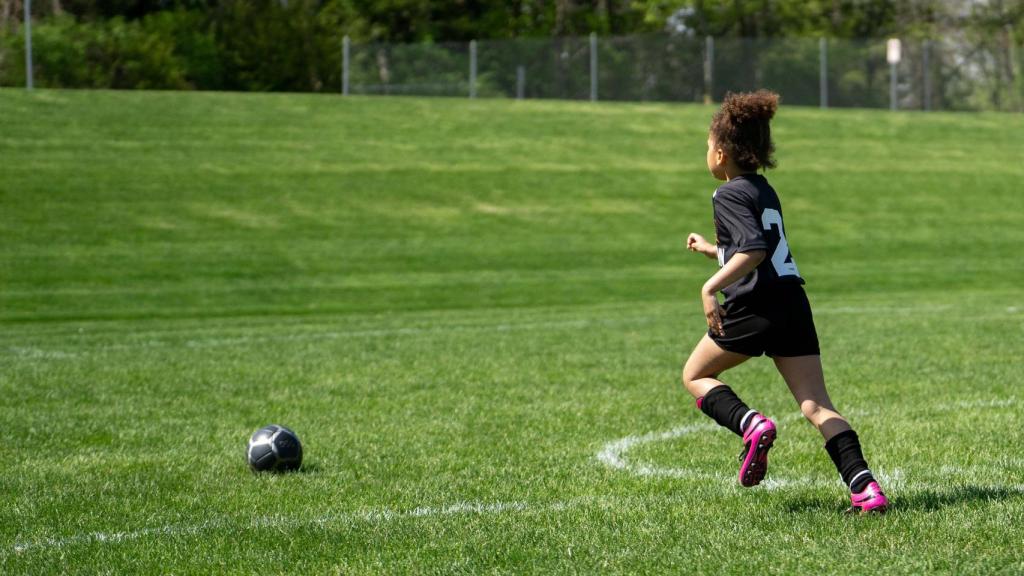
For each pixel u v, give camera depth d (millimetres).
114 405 10570
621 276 26625
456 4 68500
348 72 49281
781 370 5723
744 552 5035
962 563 4754
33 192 31453
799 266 28891
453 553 5191
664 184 37906
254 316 21078
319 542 5484
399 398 10820
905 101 54156
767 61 53094
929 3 72188
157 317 21047
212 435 9039
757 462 5520
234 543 5523
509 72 51406
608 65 52156
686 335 16125
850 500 6094
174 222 30250
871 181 39938
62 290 23594
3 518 6270
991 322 16984
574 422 9375
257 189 33969
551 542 5328
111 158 35344
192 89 51125
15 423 9641
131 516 6254
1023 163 43781
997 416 9211
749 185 5562
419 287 24781
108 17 53062
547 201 35125
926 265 29203
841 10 71312
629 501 6301
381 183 35719
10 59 45688
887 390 10781
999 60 54719
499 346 14992
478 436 8797
